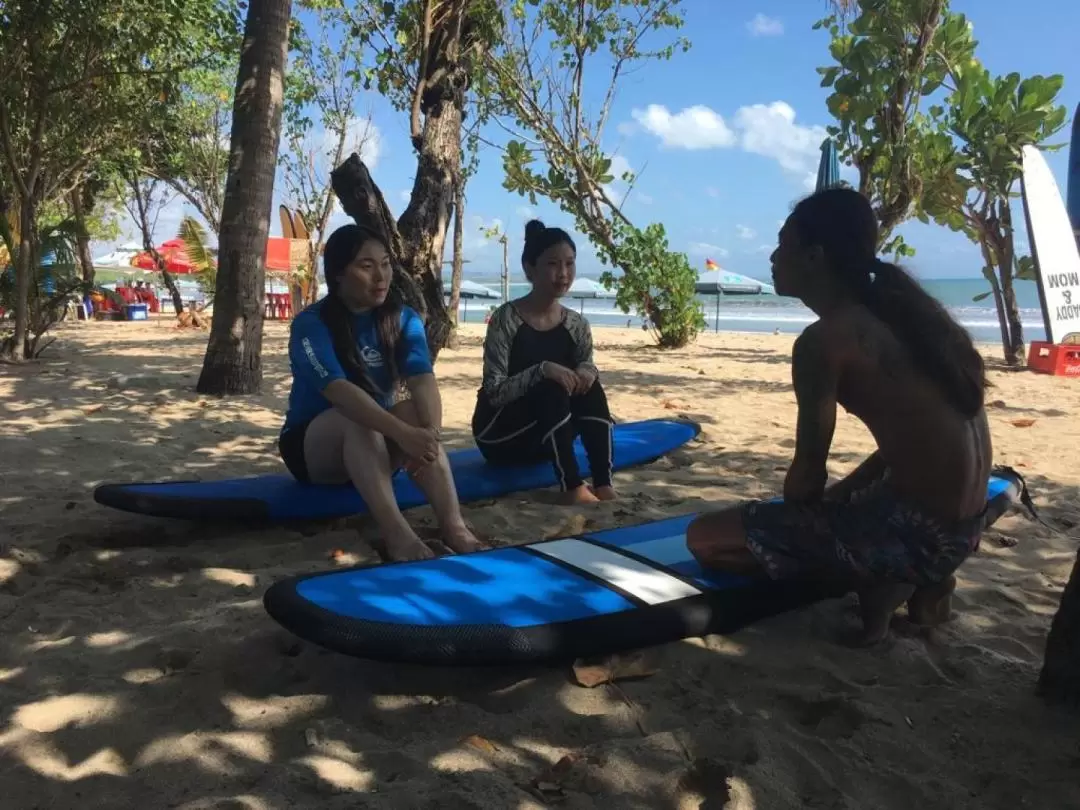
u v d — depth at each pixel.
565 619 2.38
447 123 8.68
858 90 9.67
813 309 2.40
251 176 7.46
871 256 2.30
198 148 22.12
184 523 3.76
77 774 1.94
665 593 2.58
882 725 2.14
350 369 3.36
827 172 9.98
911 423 2.25
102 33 9.79
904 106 9.72
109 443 5.44
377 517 3.17
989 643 2.67
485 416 4.23
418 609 2.37
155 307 28.16
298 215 22.91
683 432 5.48
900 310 2.22
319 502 3.57
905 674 2.44
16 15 9.37
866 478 2.67
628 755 2.00
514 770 1.96
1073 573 2.21
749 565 2.65
